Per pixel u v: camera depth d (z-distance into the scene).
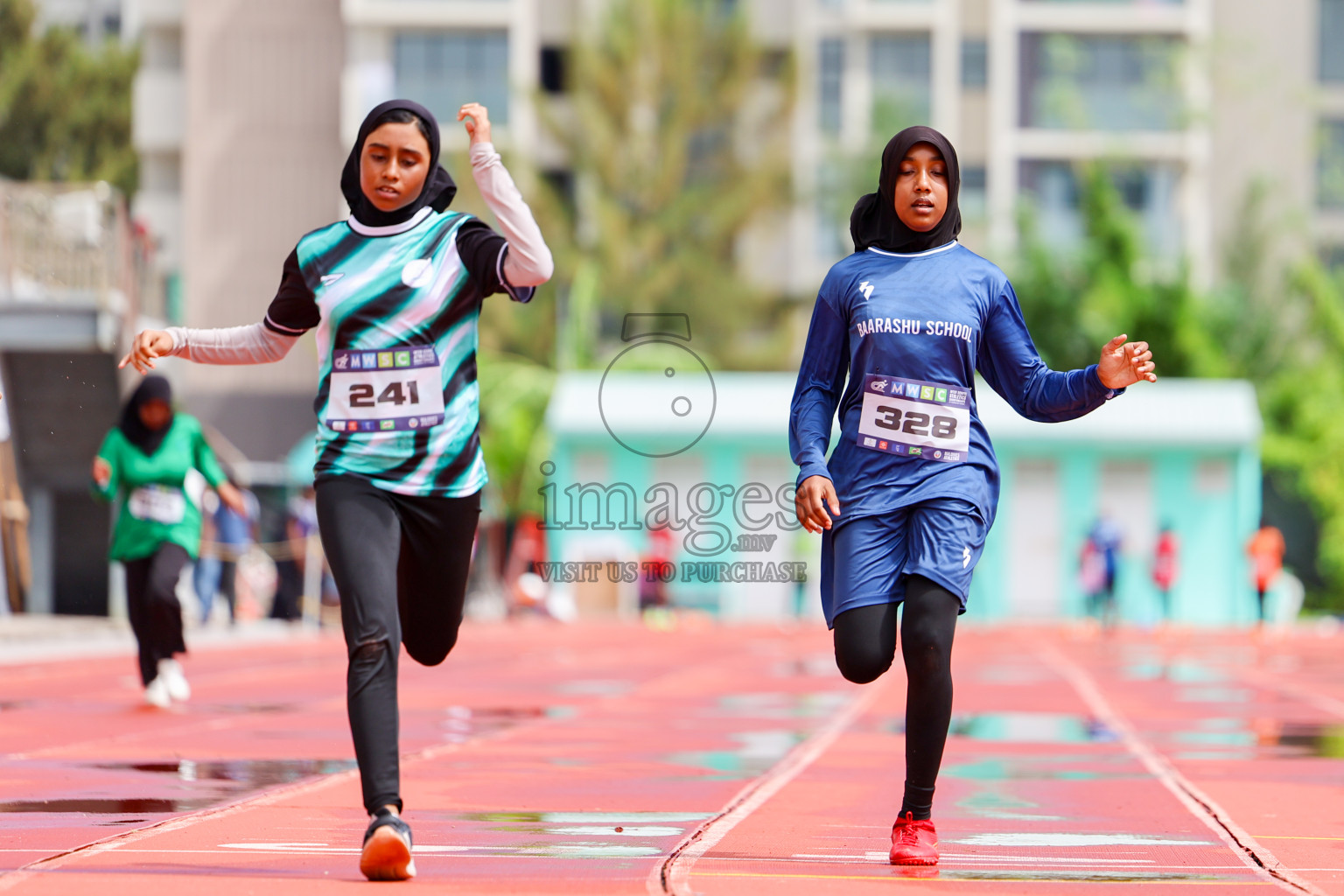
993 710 34.72
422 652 15.87
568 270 136.25
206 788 20.52
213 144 146.75
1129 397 102.62
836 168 143.25
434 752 25.42
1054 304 128.75
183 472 32.44
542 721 31.12
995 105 149.25
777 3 151.50
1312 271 124.69
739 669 48.91
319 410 14.95
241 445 138.38
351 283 14.92
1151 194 149.12
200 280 145.88
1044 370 15.91
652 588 95.50
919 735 15.22
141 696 35.88
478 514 15.14
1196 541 101.19
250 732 27.88
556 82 151.38
